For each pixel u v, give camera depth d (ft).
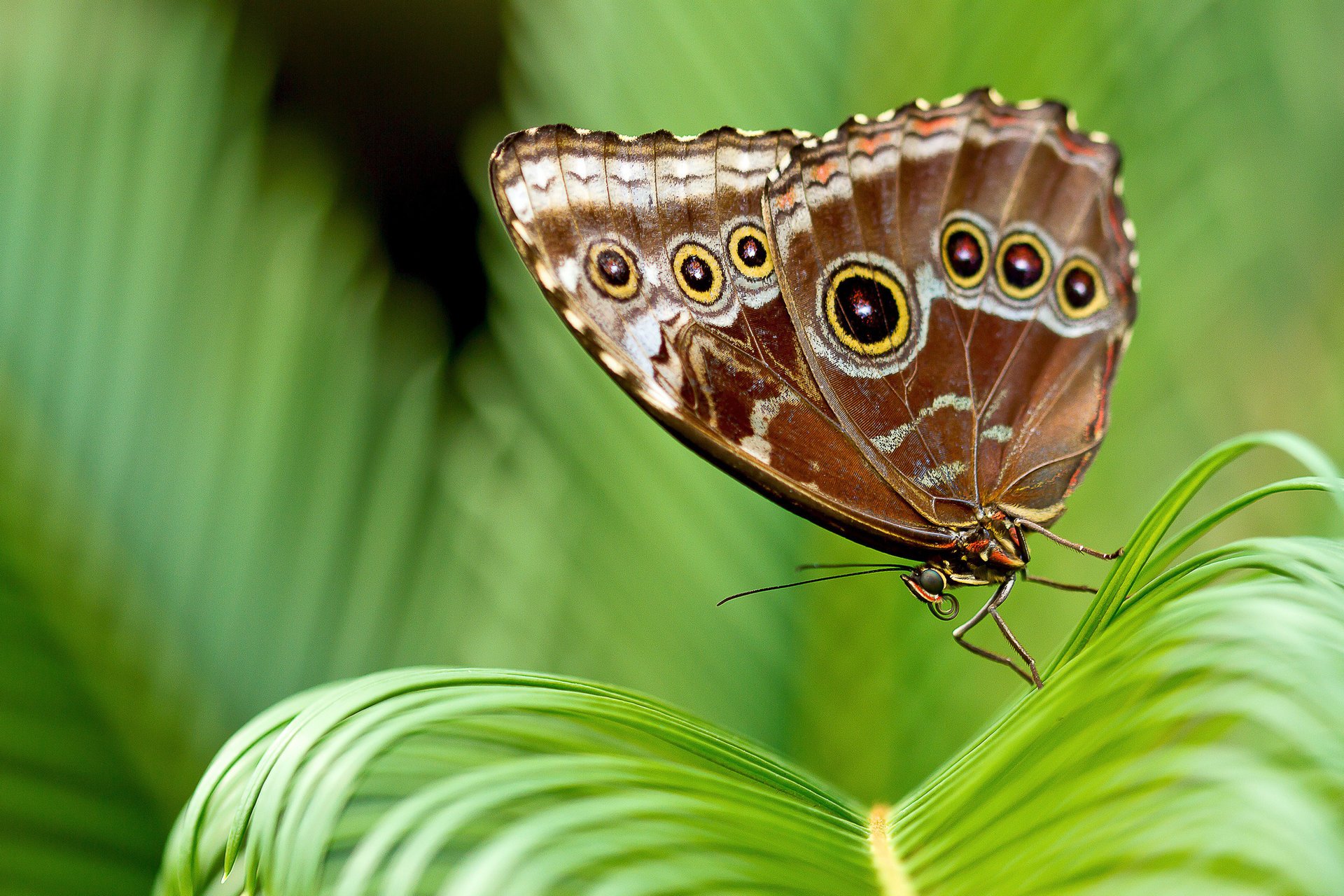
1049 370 1.90
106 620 2.02
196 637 2.03
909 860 1.73
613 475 2.07
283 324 2.09
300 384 2.09
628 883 1.52
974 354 1.89
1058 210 1.90
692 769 1.72
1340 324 2.04
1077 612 2.02
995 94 1.91
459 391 2.50
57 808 1.98
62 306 2.06
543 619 2.06
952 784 1.76
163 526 2.04
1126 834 1.49
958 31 2.06
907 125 1.90
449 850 1.73
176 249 2.08
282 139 2.17
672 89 2.09
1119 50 2.05
